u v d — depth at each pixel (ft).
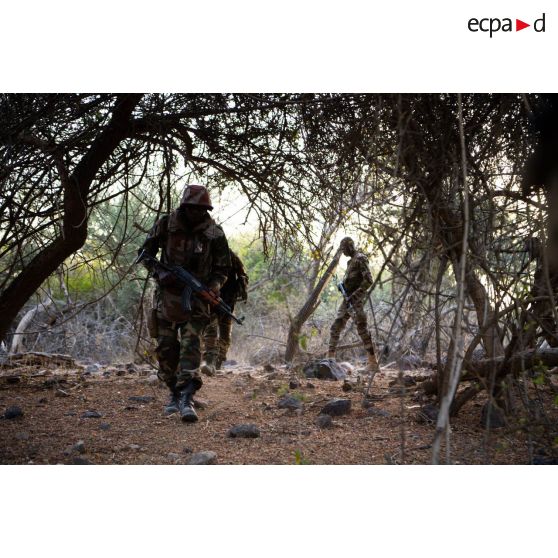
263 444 13.10
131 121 14.52
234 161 16.20
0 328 14.99
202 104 14.53
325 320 30.86
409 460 11.71
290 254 20.63
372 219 9.70
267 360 32.24
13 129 13.48
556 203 10.39
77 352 34.45
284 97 13.06
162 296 15.39
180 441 13.39
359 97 11.36
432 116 10.18
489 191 10.20
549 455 11.01
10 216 14.61
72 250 15.05
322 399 17.28
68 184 14.33
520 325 9.63
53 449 12.64
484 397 16.55
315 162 13.42
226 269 15.90
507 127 10.92
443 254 9.80
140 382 21.01
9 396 18.25
